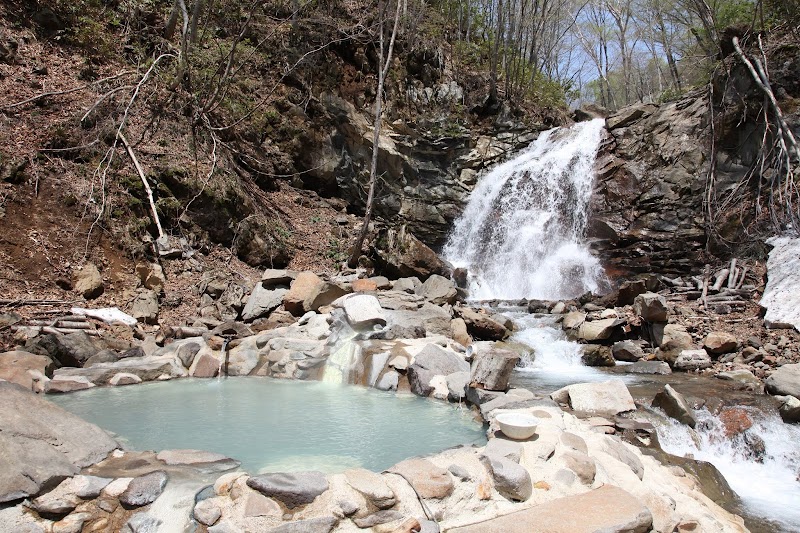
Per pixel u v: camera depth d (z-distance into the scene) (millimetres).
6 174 8109
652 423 5043
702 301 9023
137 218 9062
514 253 12930
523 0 16828
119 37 11820
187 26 10969
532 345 8008
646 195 11836
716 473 4488
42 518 2967
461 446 4012
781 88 10688
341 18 14789
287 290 8461
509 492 3328
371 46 14500
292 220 12117
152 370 6359
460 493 3262
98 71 10836
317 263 11203
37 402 3639
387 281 9422
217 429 4543
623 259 11422
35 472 3094
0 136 8531
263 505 2988
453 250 14016
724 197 10797
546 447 3723
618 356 7852
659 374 7059
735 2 14258
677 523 3383
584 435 4246
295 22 13766
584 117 15984
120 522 3021
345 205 13656
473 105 15719
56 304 7320
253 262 10312
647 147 12391
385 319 6840
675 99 13453
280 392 5828
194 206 9875
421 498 3146
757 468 4969
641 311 7984
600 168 12641
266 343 6973
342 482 3152
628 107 13695
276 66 13391
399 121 14281
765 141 10297
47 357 5984
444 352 6141
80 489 3111
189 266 9219
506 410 4617
